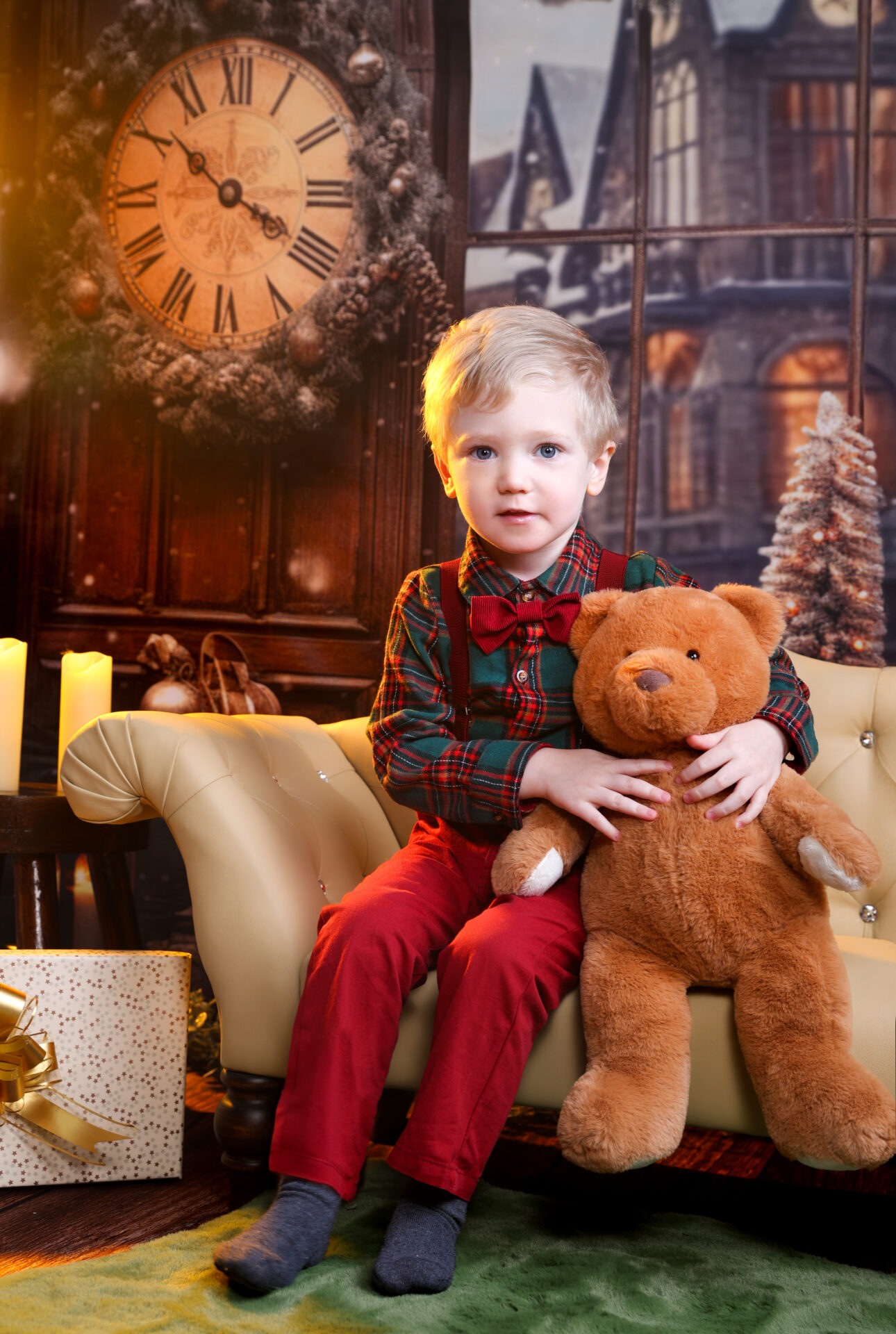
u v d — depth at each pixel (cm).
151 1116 133
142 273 243
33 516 247
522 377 113
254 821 121
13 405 247
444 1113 99
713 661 104
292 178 236
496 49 234
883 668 161
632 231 230
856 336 222
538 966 103
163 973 134
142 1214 122
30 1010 129
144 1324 91
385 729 120
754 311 226
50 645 246
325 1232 98
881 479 220
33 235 247
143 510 244
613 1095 95
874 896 151
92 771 124
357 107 234
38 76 246
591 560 126
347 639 236
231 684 235
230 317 239
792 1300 99
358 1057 102
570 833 109
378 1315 93
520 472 113
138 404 244
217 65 239
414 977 108
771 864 101
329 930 108
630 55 231
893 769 153
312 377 236
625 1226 120
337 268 235
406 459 234
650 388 230
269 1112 118
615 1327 92
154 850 234
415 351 233
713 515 227
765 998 98
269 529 239
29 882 158
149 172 242
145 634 243
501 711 119
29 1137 130
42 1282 100
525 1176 140
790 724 108
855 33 223
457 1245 111
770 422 225
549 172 233
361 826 154
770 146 226
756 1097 100
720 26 227
